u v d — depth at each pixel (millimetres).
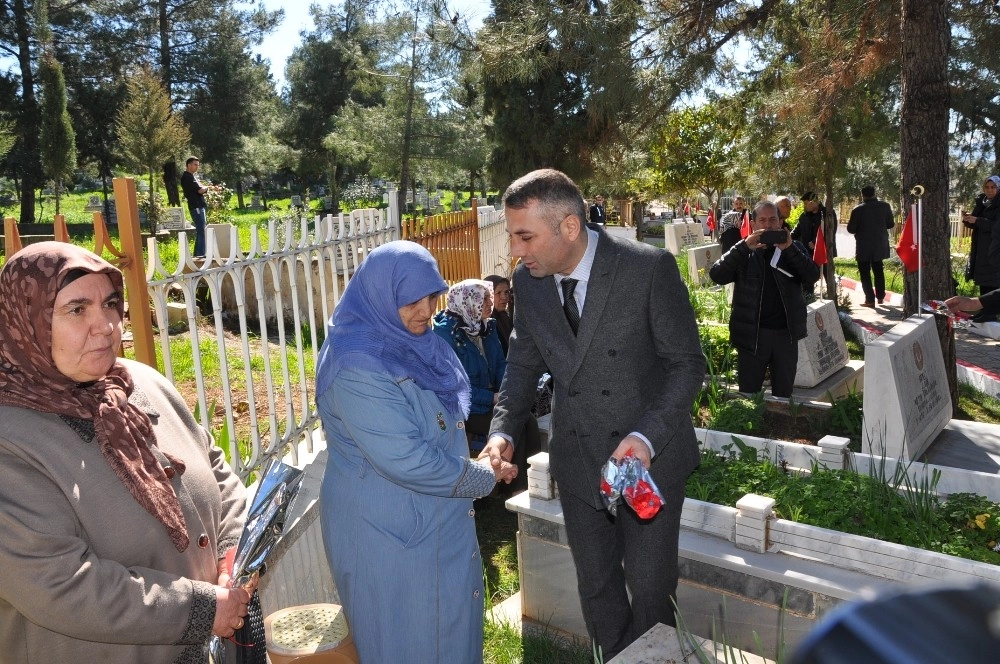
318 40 37938
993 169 16359
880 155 12172
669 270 2846
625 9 7672
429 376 2578
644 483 2586
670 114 8609
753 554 3322
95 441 2002
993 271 10547
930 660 338
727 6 8242
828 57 8570
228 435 3598
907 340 5016
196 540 2221
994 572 2891
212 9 32562
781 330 6125
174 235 17078
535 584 3957
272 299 8484
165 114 20406
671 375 2855
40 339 1927
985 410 7273
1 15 28406
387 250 2529
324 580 4098
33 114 28547
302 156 37000
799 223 12117
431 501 2570
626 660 2623
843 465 4164
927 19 5898
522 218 2723
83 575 1870
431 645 2535
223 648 2277
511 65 7902
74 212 38094
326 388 2531
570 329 2949
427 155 18375
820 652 373
